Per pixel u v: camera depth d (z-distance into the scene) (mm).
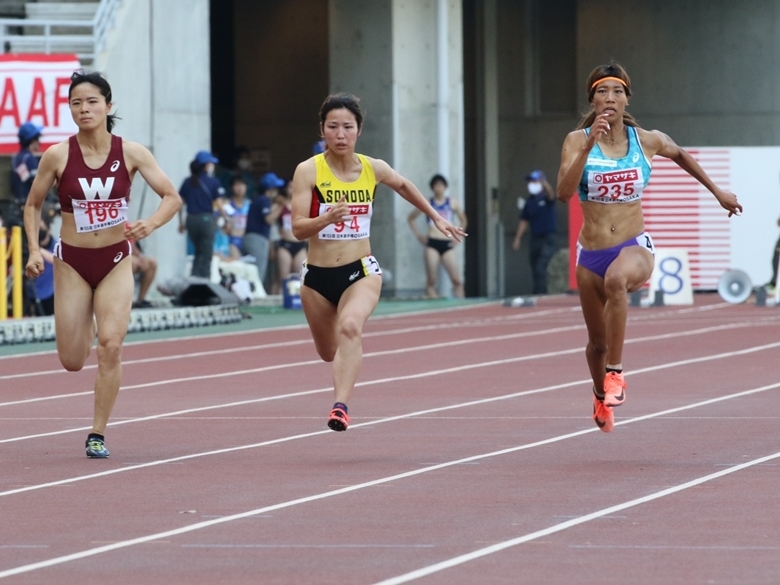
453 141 86938
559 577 16797
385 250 84625
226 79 111438
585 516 20578
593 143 25172
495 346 52125
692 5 108375
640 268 25938
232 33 111312
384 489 23047
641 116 109875
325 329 27312
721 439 28375
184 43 75500
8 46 75250
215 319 63750
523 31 111438
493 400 35844
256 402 36125
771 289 78438
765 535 19125
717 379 39938
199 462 26297
